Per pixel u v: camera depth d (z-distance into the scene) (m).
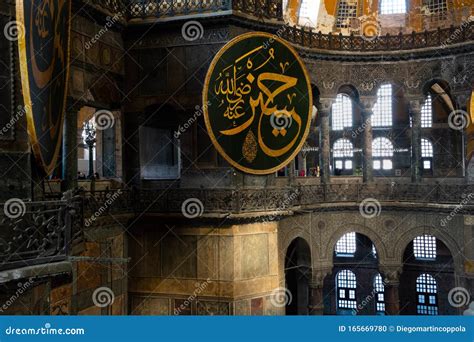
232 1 16.56
